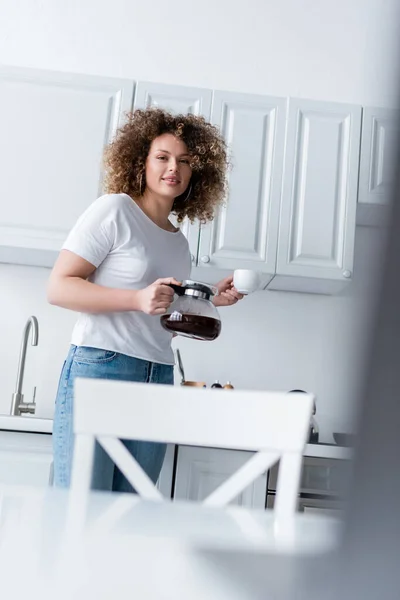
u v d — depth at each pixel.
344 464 0.20
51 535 0.57
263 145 2.80
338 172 2.82
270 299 3.04
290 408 1.08
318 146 2.82
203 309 1.91
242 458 2.32
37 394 2.89
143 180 2.15
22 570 0.45
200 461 2.31
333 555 0.23
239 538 0.57
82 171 2.70
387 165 0.20
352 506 0.20
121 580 0.43
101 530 0.60
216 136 2.26
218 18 3.16
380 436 0.19
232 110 2.81
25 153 2.69
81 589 0.41
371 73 3.17
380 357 0.19
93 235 1.94
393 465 0.19
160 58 3.11
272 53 3.17
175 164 2.10
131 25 3.12
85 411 1.12
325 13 3.21
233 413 1.10
